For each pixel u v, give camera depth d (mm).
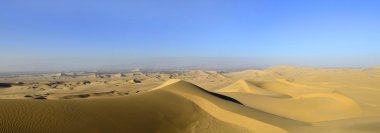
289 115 29531
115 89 85562
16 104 19109
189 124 21250
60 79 165625
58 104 20266
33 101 20312
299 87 62594
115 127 18234
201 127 20688
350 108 30125
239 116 22109
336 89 56625
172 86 29594
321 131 17891
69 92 77188
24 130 15734
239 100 38688
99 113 19812
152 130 19078
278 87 63094
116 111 20750
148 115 21219
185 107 24688
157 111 22406
